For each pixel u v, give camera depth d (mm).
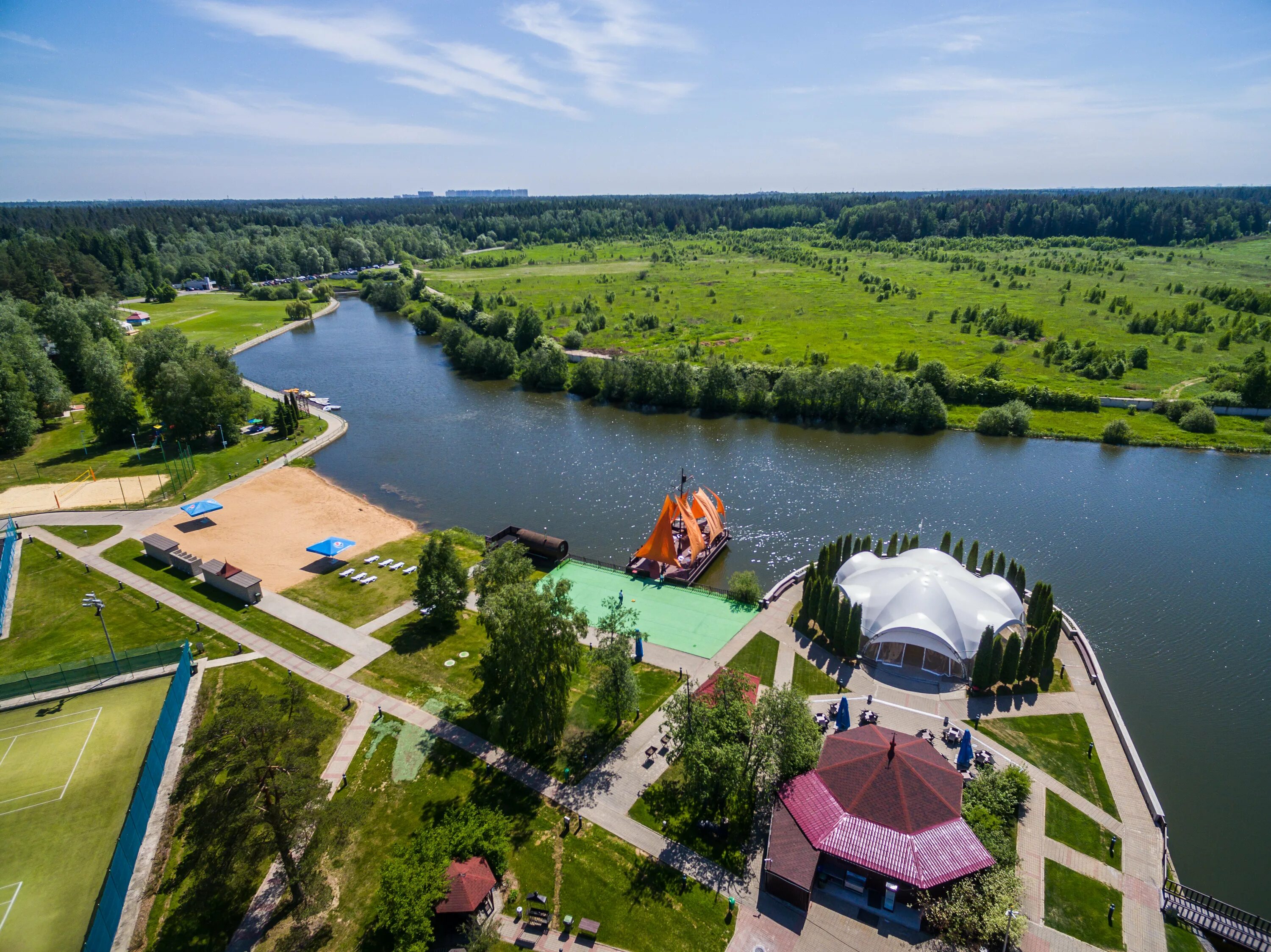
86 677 65125
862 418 150750
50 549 90812
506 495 114250
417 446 136875
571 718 59281
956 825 44031
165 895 44125
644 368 164125
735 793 50812
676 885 44094
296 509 105688
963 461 127938
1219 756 58500
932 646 63406
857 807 44969
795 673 65500
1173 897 43438
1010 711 60312
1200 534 98688
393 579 83875
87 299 173875
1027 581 86750
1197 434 135500
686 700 51188
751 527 102125
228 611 76750
